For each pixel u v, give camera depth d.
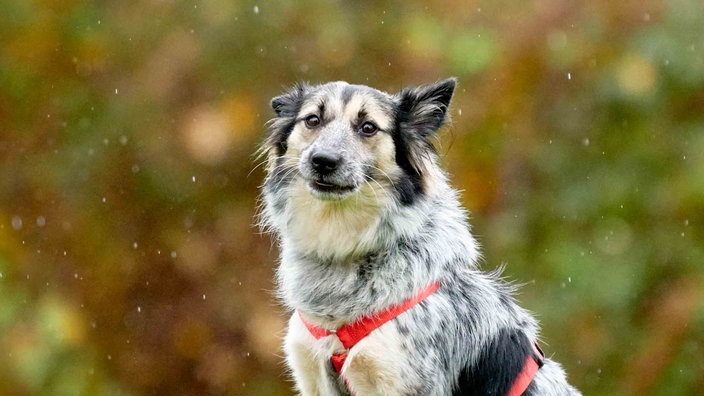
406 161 9.09
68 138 15.89
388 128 9.10
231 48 15.66
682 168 16.61
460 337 8.66
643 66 15.89
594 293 15.99
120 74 15.87
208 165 15.52
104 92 15.88
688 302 16.23
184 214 15.63
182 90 15.59
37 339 14.33
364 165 8.85
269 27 15.64
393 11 15.94
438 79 15.63
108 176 15.73
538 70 16.03
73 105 15.91
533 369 8.83
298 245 8.99
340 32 15.64
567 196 16.30
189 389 15.27
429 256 8.70
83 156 15.78
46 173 15.80
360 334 8.45
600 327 16.05
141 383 15.20
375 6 15.98
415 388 8.41
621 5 16.22
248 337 15.23
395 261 8.63
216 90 15.56
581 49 16.12
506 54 16.02
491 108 15.94
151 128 15.63
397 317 8.45
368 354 8.37
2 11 15.98
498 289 9.15
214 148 15.10
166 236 15.56
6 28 16.00
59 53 15.99
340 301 8.58
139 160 15.70
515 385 8.75
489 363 8.76
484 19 16.06
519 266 15.91
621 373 16.14
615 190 16.45
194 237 15.53
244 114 15.31
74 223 15.62
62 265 15.45
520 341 8.92
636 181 16.56
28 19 15.98
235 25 15.64
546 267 16.08
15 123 15.92
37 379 14.20
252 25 15.64
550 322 15.87
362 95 9.22
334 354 8.58
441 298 8.62
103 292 15.42
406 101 9.33
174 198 15.64
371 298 8.52
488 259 15.71
